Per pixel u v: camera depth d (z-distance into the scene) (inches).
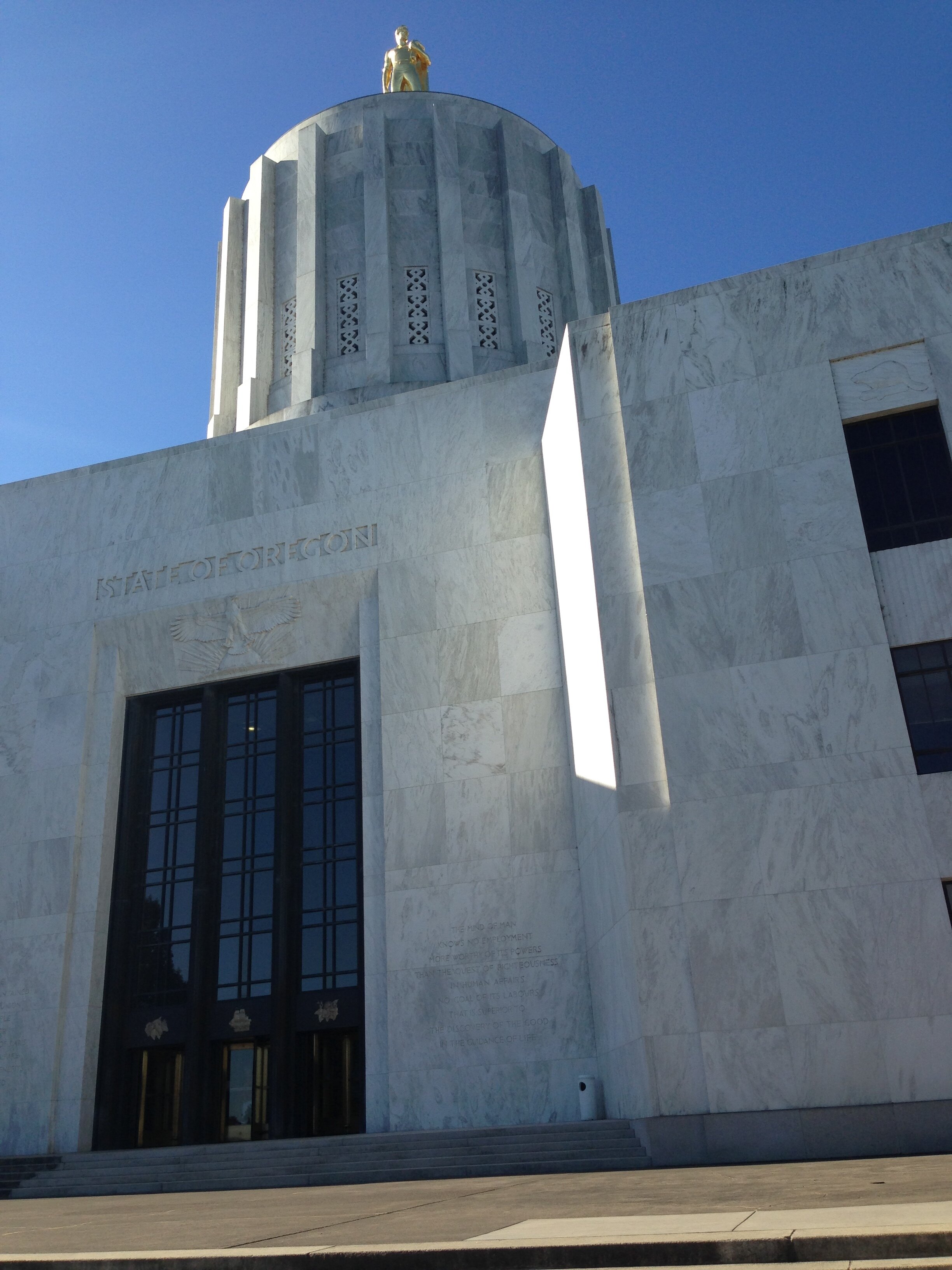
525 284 1246.9
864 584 695.7
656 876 673.6
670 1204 337.1
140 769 1019.3
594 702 768.9
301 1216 393.7
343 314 1241.4
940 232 757.3
